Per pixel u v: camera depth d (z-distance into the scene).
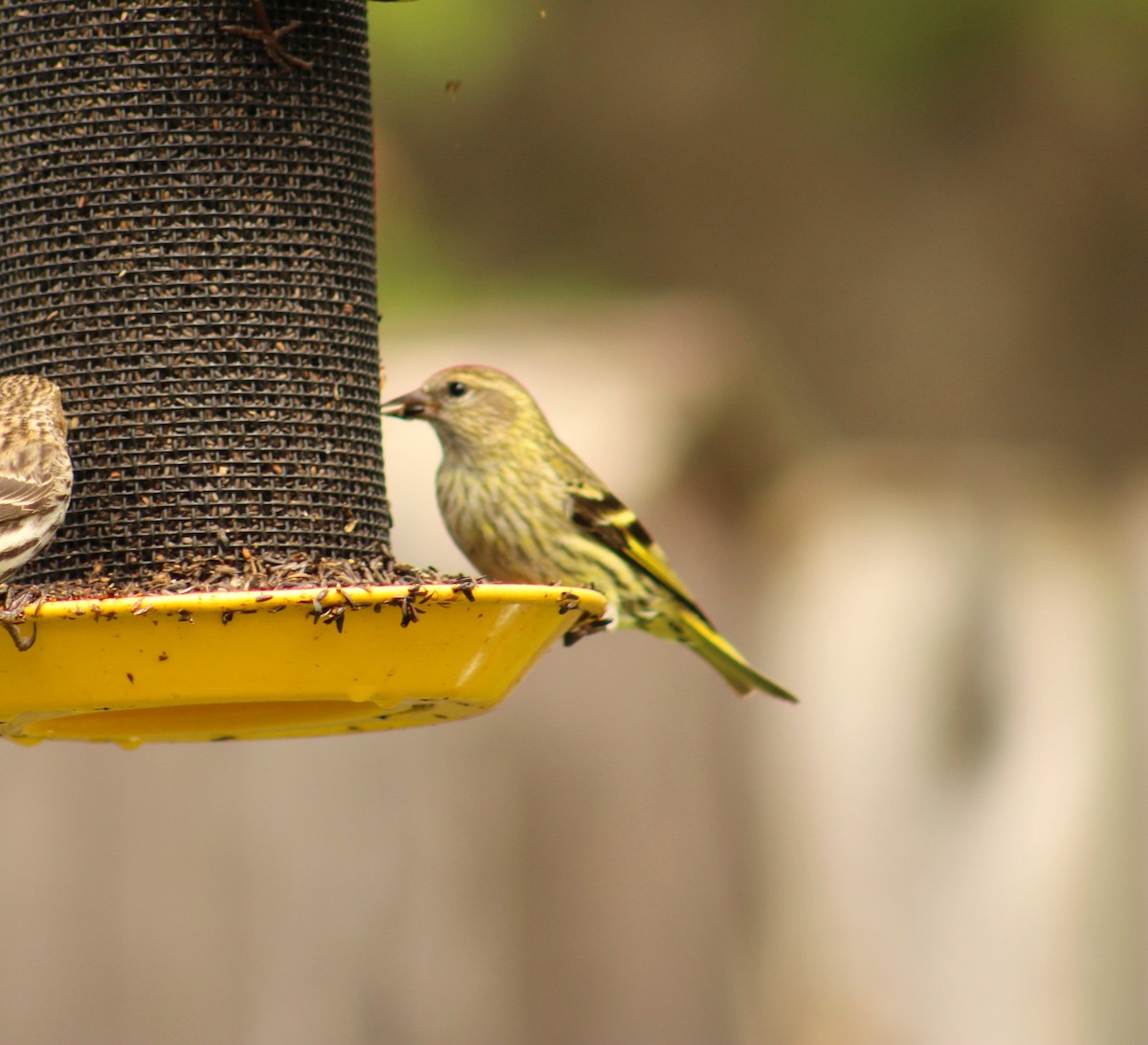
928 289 20.78
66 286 9.16
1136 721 15.65
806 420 17.55
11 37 9.27
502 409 11.10
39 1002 13.95
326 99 9.38
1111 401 20.73
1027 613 15.98
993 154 20.55
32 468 8.27
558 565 11.13
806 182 20.75
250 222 9.20
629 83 20.42
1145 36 19.36
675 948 14.57
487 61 18.41
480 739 14.36
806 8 20.17
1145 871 15.42
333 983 13.99
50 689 7.98
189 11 9.18
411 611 7.83
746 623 15.51
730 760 15.05
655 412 15.29
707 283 20.59
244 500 9.09
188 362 9.10
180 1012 13.94
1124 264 20.73
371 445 9.47
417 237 17.39
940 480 16.48
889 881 15.47
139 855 14.13
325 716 8.68
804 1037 14.99
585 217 20.50
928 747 15.62
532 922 14.23
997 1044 15.31
